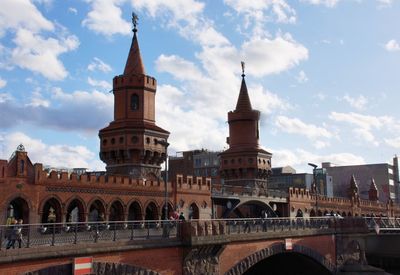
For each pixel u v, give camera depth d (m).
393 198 185.75
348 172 186.62
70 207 58.50
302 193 95.31
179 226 39.41
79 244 30.92
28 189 48.88
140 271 35.03
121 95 70.06
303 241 58.34
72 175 53.22
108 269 32.75
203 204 70.12
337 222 66.25
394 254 89.94
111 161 69.06
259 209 86.81
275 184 153.00
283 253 59.31
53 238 29.84
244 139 94.75
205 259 41.56
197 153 155.50
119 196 58.06
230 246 45.44
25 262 28.00
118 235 34.38
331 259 64.25
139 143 67.44
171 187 65.31
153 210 63.16
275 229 53.12
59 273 29.62
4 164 47.12
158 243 36.78
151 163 69.19
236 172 93.12
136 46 72.94
